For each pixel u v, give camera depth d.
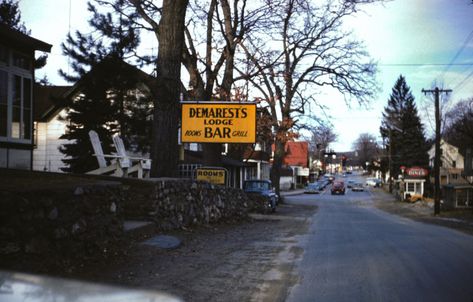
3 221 6.13
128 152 25.61
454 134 61.78
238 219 18.97
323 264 9.38
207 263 8.84
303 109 34.31
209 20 23.59
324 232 16.08
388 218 29.97
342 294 6.95
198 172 20.59
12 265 6.14
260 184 30.14
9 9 31.95
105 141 22.64
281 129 34.06
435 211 37.16
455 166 77.00
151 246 9.56
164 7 15.48
